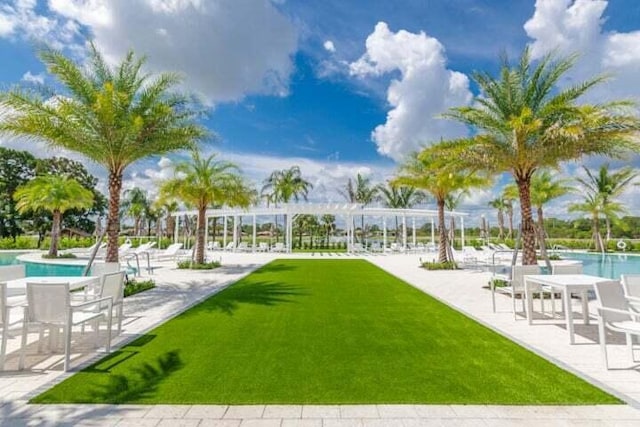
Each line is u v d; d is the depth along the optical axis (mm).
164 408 3061
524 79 9430
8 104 8297
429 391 3377
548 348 4699
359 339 5105
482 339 5109
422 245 34594
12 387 3504
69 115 8922
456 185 15789
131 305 7605
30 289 4016
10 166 33812
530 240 9539
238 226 35812
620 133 7844
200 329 5660
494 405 3098
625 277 4883
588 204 26203
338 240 40969
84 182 37281
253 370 3914
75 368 3992
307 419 2869
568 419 2854
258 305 7590
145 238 38219
